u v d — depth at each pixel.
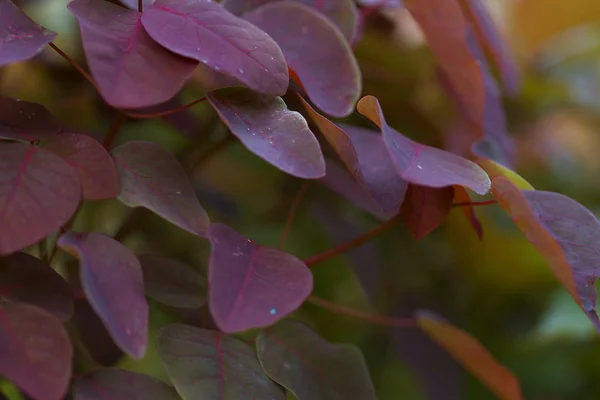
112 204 0.93
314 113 0.70
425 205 0.72
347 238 0.90
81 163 0.69
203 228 0.69
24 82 0.89
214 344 0.71
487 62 0.88
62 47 0.87
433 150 0.72
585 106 1.13
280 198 1.00
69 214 0.66
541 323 0.94
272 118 0.69
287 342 0.73
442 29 0.78
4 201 0.66
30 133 0.70
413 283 1.01
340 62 0.73
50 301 0.68
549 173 1.08
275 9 0.74
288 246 1.01
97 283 0.66
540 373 0.98
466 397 0.93
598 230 0.71
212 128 0.83
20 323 0.66
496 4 1.20
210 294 0.66
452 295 1.02
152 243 0.92
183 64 0.67
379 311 0.99
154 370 0.95
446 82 0.85
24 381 0.65
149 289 0.75
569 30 1.16
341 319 1.02
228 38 0.68
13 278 0.68
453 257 1.01
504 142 0.85
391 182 0.72
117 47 0.67
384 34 0.92
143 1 0.75
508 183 0.69
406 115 0.90
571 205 0.72
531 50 1.17
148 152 0.71
